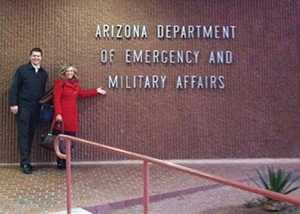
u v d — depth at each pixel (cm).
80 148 996
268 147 1026
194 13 1012
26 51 986
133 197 755
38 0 988
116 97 1005
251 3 1021
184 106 1015
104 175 899
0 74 982
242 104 1023
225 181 378
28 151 931
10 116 987
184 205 704
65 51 992
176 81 1012
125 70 1005
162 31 1006
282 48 1027
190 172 417
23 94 931
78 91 969
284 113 1027
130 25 1002
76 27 995
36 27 988
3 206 714
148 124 1010
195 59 1012
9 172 923
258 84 1026
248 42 1022
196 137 1016
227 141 1023
